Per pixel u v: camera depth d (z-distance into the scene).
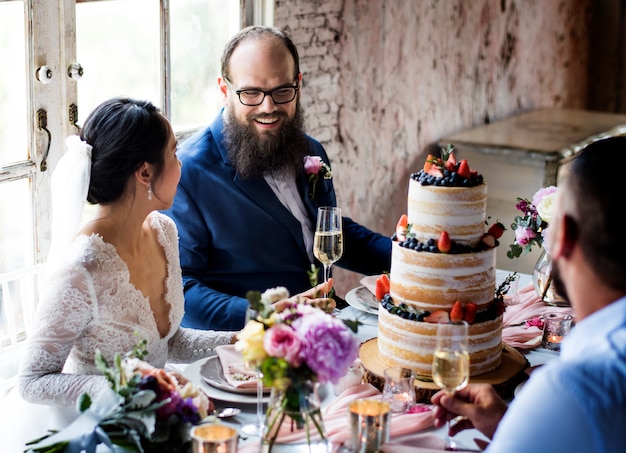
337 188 4.92
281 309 1.95
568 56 7.52
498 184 5.59
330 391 2.29
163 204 2.45
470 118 6.13
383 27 5.04
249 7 4.24
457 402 1.96
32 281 3.17
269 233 3.15
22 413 2.47
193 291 2.97
